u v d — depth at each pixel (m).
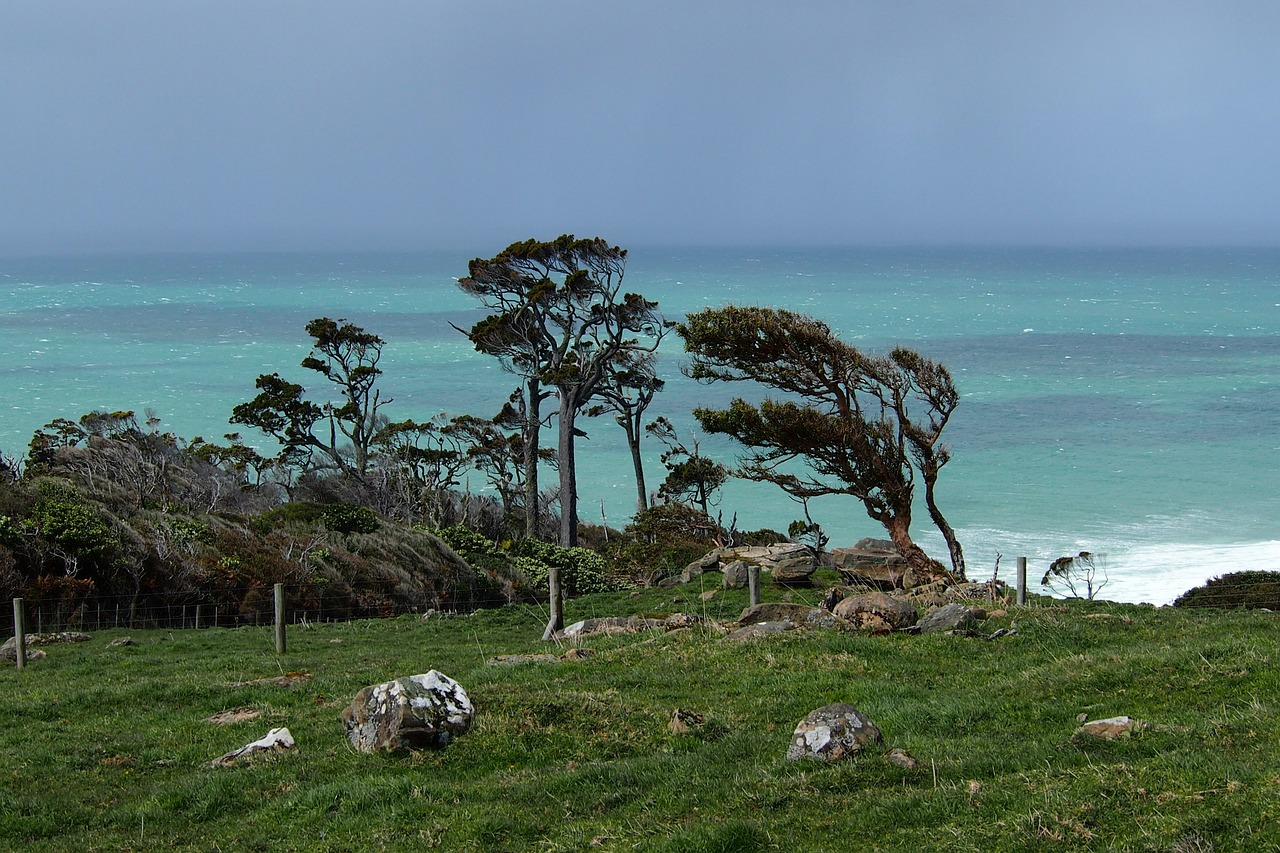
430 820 10.49
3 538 30.22
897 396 31.61
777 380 32.72
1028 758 10.59
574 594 42.88
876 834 9.21
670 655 17.23
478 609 37.00
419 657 21.94
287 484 61.34
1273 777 8.90
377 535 42.41
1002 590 25.98
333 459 64.88
